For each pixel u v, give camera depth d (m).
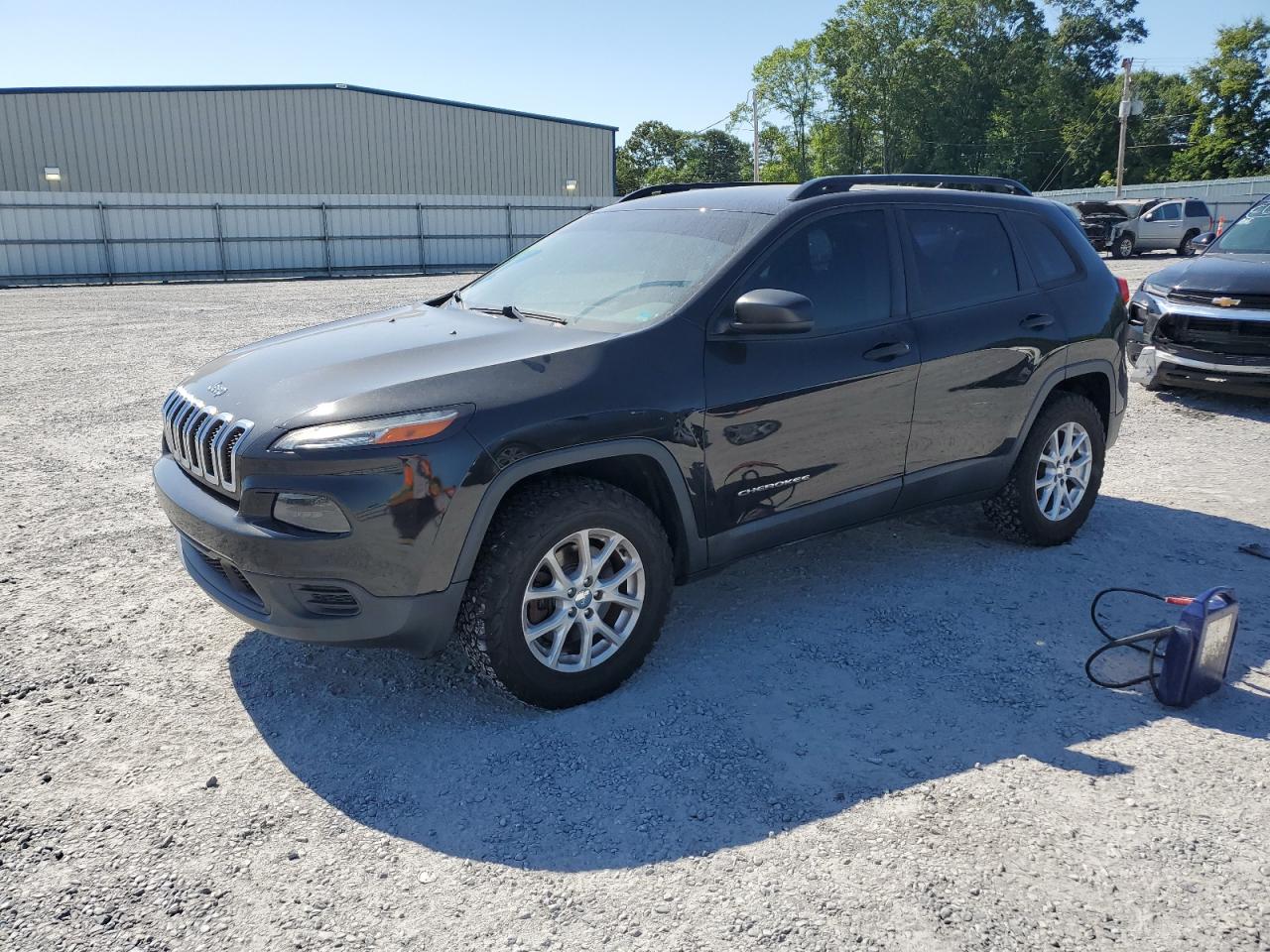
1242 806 2.68
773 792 2.76
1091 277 4.80
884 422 3.89
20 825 2.61
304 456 2.82
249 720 3.19
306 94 36.59
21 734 3.08
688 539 3.42
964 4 68.69
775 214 3.76
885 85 70.00
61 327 14.55
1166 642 3.54
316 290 23.58
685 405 3.28
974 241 4.36
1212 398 8.52
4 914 2.27
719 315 3.45
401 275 32.66
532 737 3.06
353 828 2.62
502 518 3.02
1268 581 4.33
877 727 3.11
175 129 35.03
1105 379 4.84
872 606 4.07
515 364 3.10
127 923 2.25
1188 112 68.75
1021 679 3.44
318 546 2.81
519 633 3.04
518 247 35.19
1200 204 29.53
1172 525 5.11
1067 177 70.94
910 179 4.33
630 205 4.52
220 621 3.96
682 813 2.66
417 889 2.38
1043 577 4.38
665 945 2.17
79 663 3.58
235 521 2.94
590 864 2.46
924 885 2.37
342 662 3.59
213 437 3.09
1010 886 2.36
